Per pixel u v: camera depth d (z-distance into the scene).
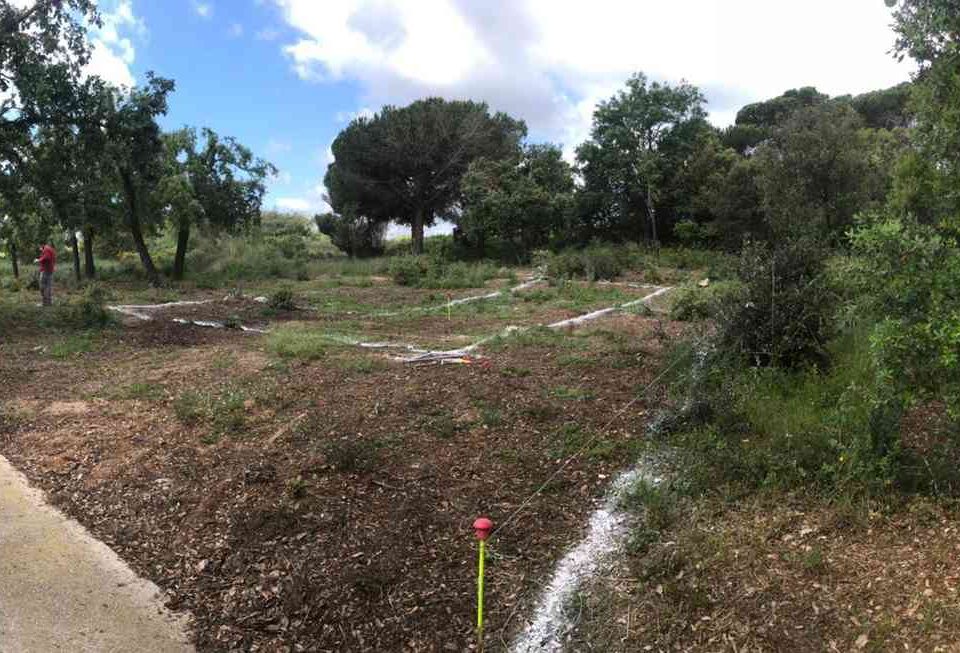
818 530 3.80
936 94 4.03
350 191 36.84
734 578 3.49
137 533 4.45
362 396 6.59
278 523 4.30
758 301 6.48
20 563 4.11
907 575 3.30
